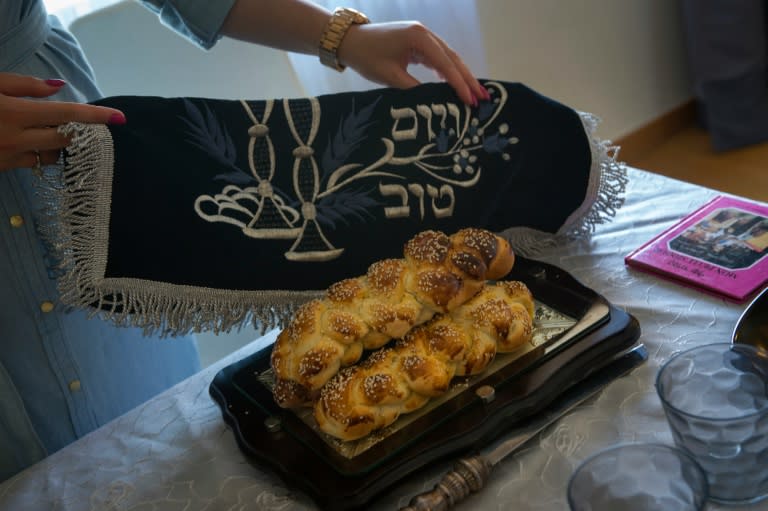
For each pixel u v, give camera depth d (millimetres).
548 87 2023
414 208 734
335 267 704
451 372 578
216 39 841
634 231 816
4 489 643
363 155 729
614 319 638
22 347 763
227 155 690
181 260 658
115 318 652
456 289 581
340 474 534
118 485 623
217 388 667
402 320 575
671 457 431
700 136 2414
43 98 724
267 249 687
